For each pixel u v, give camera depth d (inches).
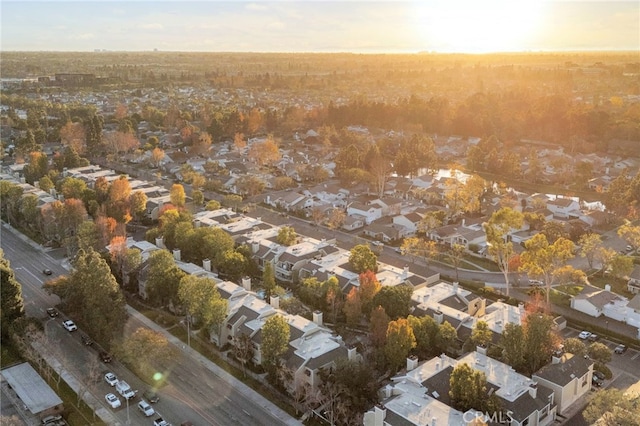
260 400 4104.3
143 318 5231.3
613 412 3412.9
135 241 7003.0
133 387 4232.3
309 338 4483.3
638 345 4877.0
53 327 5098.4
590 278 6250.0
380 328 4490.7
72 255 6525.6
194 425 3831.2
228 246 6082.7
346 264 5876.0
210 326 4690.0
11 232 7687.0
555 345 4328.3
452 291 5354.3
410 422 3481.8
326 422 3860.7
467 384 3695.9
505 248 5693.9
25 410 3973.9
